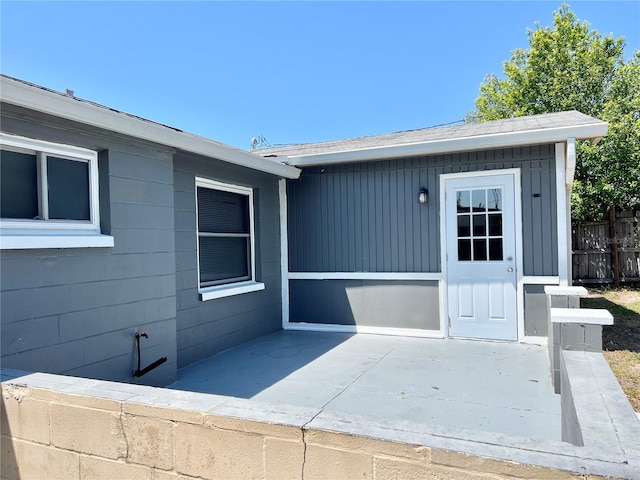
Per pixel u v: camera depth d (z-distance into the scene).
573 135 4.74
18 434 1.91
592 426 1.46
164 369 3.97
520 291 5.33
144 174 3.83
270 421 1.43
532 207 5.28
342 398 3.54
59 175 3.23
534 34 11.74
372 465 1.28
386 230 6.04
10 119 2.85
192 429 1.54
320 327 6.39
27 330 2.87
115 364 3.50
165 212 4.06
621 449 1.22
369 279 6.12
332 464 1.33
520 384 3.83
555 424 2.97
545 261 5.22
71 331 3.16
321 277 6.40
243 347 5.38
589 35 11.48
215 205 5.39
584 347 2.58
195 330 4.73
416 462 1.23
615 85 10.33
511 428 2.92
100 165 3.50
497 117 13.26
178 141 4.03
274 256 6.41
